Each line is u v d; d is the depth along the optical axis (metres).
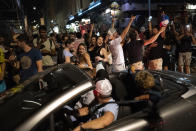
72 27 29.42
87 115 2.55
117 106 2.32
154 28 5.29
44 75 2.33
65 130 2.16
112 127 1.95
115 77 3.09
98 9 17.72
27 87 2.13
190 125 2.16
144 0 14.18
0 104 1.79
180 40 6.45
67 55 5.23
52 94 1.80
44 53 5.54
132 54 4.40
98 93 2.29
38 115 1.55
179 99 2.19
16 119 1.54
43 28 5.51
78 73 2.11
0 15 13.05
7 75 5.42
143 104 2.40
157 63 5.46
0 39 5.61
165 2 13.93
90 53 5.72
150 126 1.99
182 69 6.66
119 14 14.59
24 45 3.76
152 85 2.37
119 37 4.42
